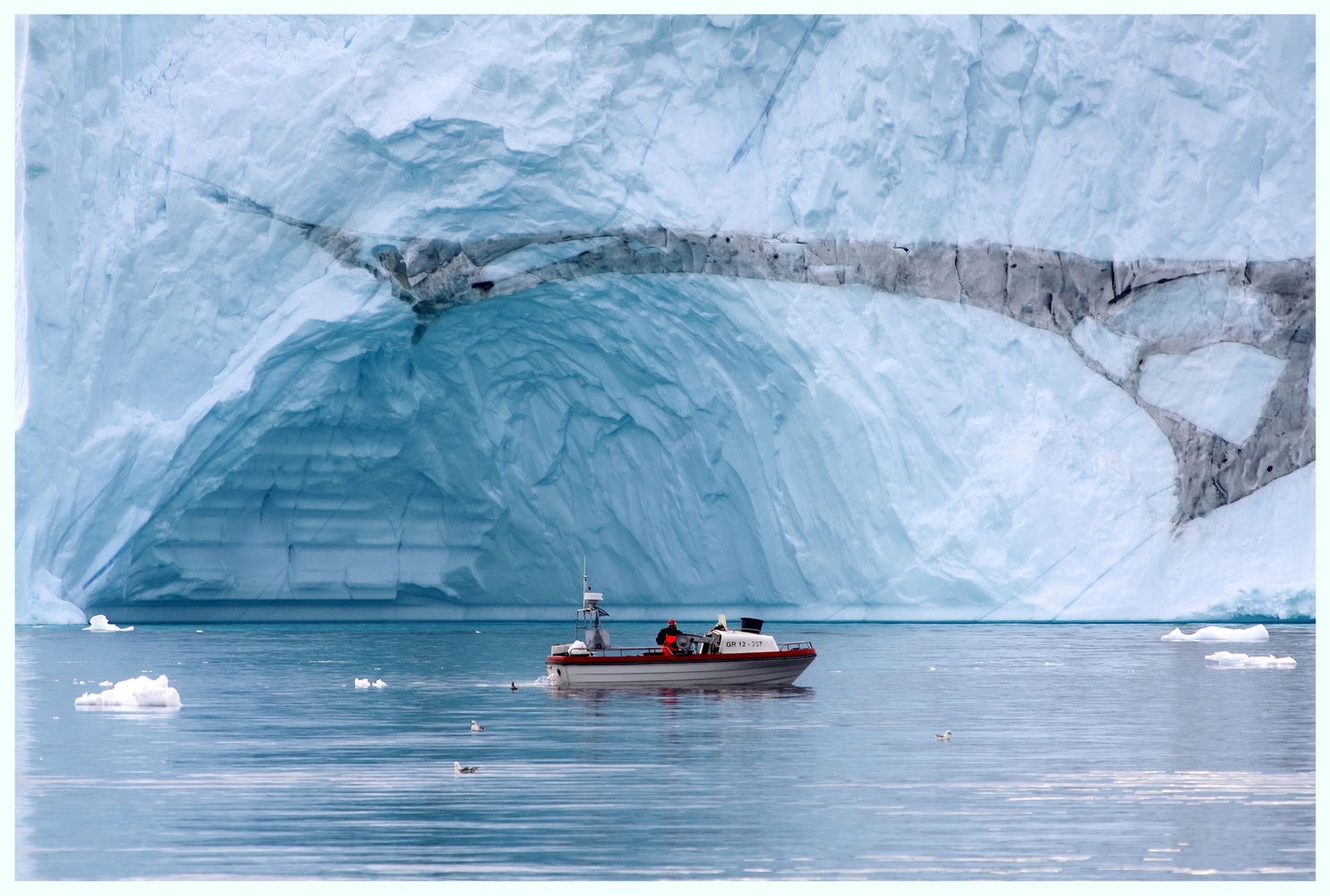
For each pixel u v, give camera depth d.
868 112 150.88
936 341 151.12
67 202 151.75
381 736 66.06
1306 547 148.75
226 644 129.62
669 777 54.81
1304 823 46.50
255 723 70.88
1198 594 147.12
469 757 59.53
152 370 152.12
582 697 83.62
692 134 152.88
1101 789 52.09
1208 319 152.12
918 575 149.12
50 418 149.38
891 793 51.53
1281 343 151.25
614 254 151.00
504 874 40.59
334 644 130.62
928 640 128.62
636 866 41.38
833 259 151.00
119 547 151.38
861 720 71.62
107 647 125.06
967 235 151.62
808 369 149.75
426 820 47.06
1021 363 151.62
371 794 51.44
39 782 53.66
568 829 45.84
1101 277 152.38
